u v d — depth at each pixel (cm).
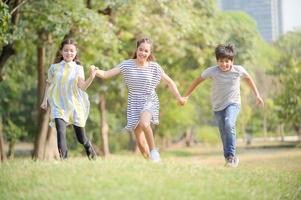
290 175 1525
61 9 2889
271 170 1592
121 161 1441
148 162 1421
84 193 1132
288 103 5659
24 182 1234
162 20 3638
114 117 6662
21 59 4234
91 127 6134
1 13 2156
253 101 8625
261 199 1196
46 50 3875
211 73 1667
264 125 11675
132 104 1572
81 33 3172
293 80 5644
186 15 3528
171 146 9994
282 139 10925
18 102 6078
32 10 2922
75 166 1342
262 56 7469
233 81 1655
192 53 4275
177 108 6272
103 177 1220
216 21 4453
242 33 5012
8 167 1429
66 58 1590
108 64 3531
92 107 5731
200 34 4019
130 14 3462
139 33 3684
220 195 1178
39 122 3688
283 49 7812
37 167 1372
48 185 1192
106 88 4875
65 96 1563
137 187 1154
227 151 1622
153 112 1573
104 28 3123
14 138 5153
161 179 1228
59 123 1544
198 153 7206
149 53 1570
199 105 7006
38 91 3684
